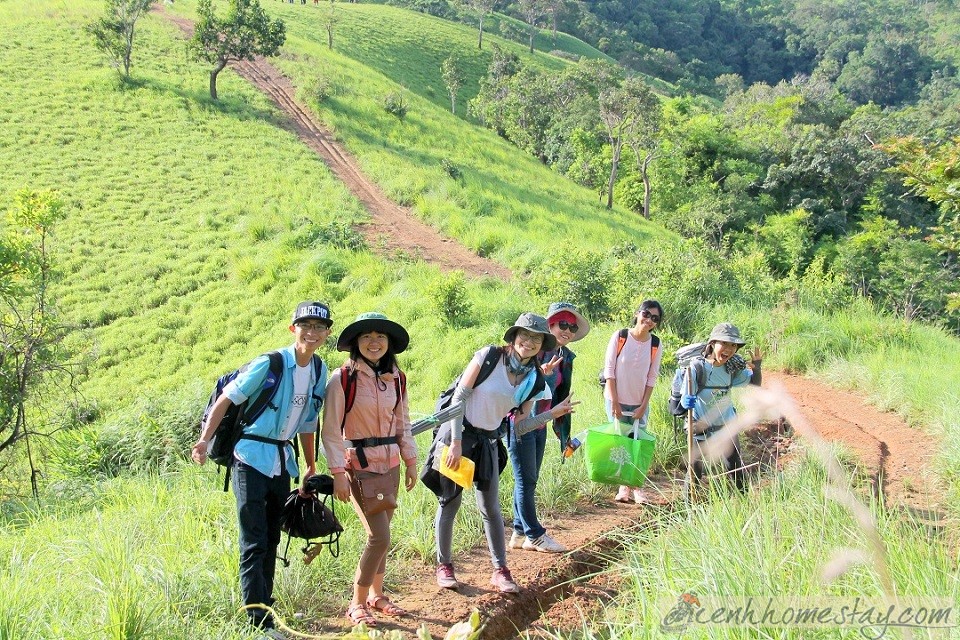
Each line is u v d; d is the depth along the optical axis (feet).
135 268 87.40
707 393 20.30
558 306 19.06
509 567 17.19
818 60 513.45
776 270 158.71
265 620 13.65
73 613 12.96
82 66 144.15
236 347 73.97
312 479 13.88
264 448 13.88
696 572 12.76
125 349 73.67
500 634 14.65
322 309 14.14
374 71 198.80
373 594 15.15
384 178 115.65
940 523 17.49
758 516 13.64
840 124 213.25
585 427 27.76
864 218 166.20
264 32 141.59
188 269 87.66
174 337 76.23
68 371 47.29
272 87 153.99
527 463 18.34
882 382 34.32
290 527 13.91
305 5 294.05
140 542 16.63
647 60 435.12
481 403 15.66
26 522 25.41
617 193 179.42
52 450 41.29
